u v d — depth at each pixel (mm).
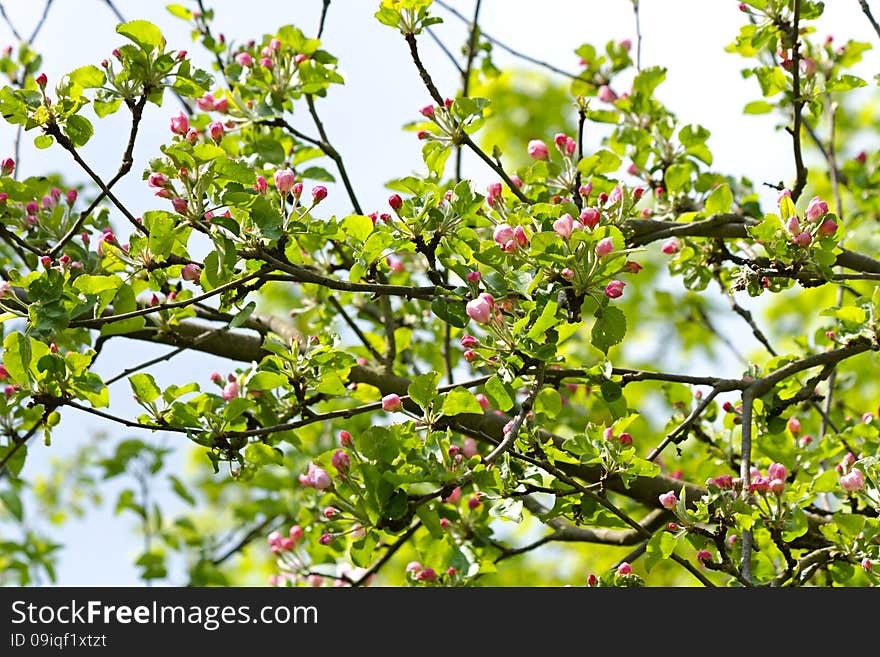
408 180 6383
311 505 8898
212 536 12000
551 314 5902
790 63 7973
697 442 9320
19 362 6215
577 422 9195
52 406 6336
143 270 6660
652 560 6270
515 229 6148
